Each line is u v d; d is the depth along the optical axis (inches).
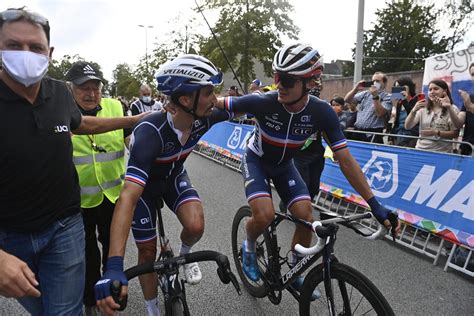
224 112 84.4
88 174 90.7
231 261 127.3
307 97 86.3
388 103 194.7
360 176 82.7
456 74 316.5
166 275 64.9
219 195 216.7
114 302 49.0
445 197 129.3
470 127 150.3
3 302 103.4
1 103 50.1
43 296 60.7
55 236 58.4
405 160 147.6
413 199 141.0
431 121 158.4
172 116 68.2
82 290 63.2
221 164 322.3
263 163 98.0
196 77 61.6
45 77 59.1
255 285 105.1
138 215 79.4
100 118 78.1
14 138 50.3
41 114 53.2
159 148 69.7
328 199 195.8
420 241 140.0
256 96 88.8
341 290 69.6
